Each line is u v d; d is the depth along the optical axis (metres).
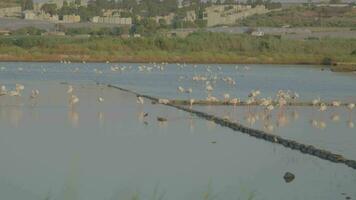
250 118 57.03
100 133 47.75
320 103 69.06
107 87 86.88
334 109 66.38
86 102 67.19
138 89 85.25
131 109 62.06
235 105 65.31
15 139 44.59
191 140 45.75
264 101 60.59
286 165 38.25
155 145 43.66
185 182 33.56
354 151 42.50
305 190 32.66
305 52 167.75
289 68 143.38
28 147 41.81
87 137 45.97
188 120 55.47
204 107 64.62
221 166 37.62
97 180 33.50
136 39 164.12
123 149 41.97
